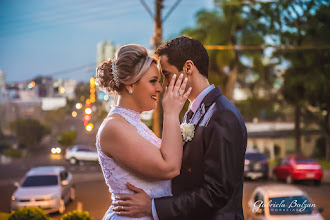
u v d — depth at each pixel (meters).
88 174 23.44
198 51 2.37
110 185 2.43
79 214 8.62
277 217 6.21
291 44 20.23
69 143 49.84
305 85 26.70
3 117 55.22
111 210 2.47
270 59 27.91
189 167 2.29
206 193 2.10
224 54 28.48
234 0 26.80
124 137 2.28
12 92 55.34
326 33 19.17
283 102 31.94
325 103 28.97
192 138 2.28
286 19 19.75
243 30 27.98
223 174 2.08
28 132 52.75
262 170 18.81
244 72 30.19
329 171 22.58
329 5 18.39
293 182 17.28
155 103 2.47
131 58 2.38
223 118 2.16
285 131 45.84
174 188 2.40
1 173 26.80
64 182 13.20
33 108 56.12
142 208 2.29
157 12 14.44
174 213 2.16
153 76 2.42
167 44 2.43
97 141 2.45
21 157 43.25
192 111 2.42
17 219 8.77
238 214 2.22
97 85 2.57
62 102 41.28
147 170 2.25
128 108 2.45
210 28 28.78
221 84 30.14
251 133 45.78
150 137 2.45
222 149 2.11
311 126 43.50
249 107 32.62
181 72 2.38
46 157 41.06
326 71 26.19
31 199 11.63
